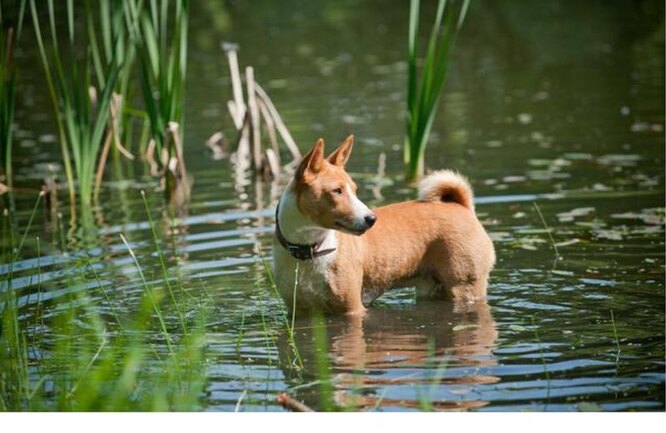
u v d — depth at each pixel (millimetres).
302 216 9359
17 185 15133
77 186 15141
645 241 11523
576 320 9297
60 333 9297
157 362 8516
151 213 13484
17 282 10773
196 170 15750
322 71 22500
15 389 7879
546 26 26656
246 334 9250
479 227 10289
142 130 18547
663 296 9789
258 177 15227
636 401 7457
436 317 9656
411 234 10164
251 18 29359
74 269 11148
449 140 16828
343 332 9289
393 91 20328
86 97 13906
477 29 26625
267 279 10742
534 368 8180
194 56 24578
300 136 17344
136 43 14672
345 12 29828
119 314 9797
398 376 8117
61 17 26953
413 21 14367
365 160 15797
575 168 14781
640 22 26297
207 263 11297
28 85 21688
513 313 9617
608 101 18734
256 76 22219
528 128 17266
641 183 13875
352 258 9727
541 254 11273
